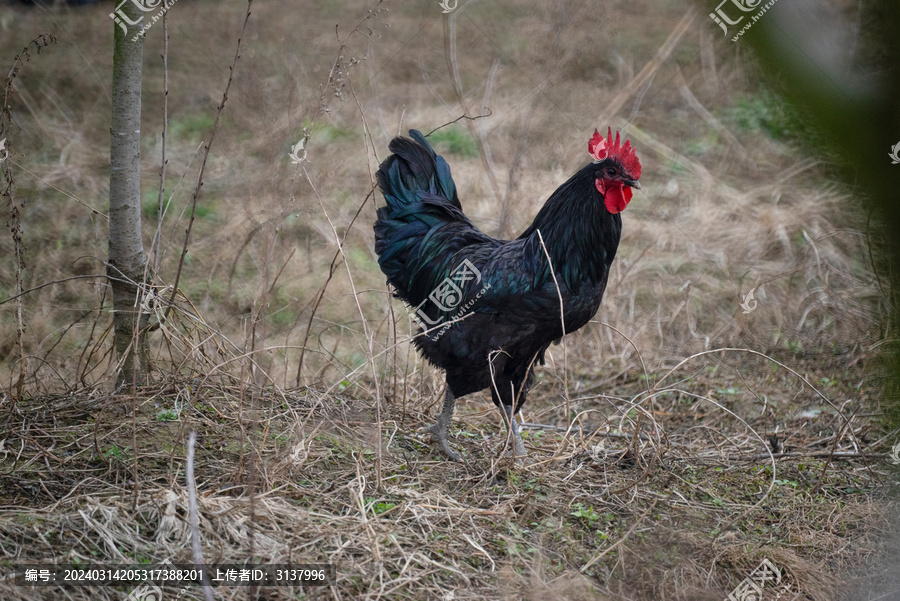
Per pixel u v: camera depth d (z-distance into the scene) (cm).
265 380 466
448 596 296
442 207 452
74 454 358
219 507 320
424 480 394
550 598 300
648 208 868
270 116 660
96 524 298
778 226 777
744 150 945
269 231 477
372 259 759
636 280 744
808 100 70
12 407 389
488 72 1084
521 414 533
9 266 659
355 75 925
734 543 366
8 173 405
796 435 501
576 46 944
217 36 1184
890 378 92
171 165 867
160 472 352
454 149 939
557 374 618
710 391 575
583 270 402
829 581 345
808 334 650
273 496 344
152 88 1055
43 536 290
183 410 404
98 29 1139
